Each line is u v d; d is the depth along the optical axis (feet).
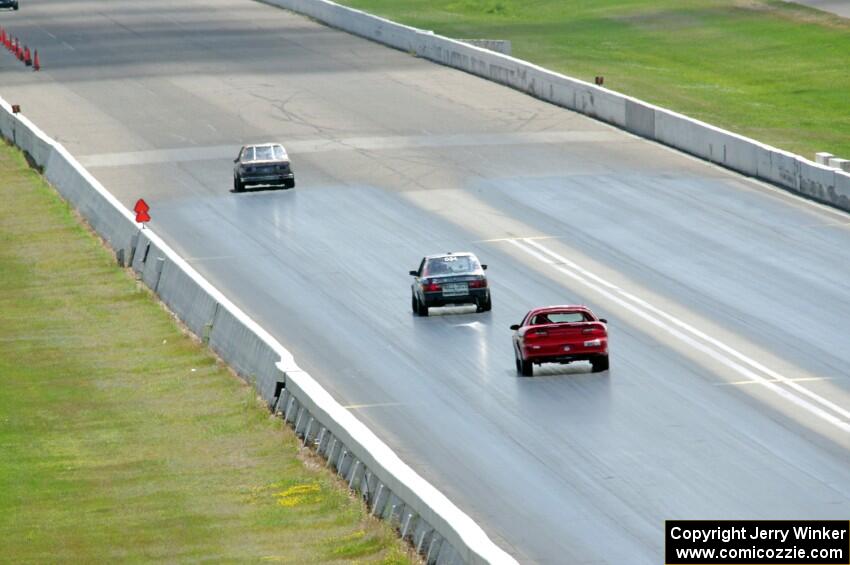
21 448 281.74
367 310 365.40
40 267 442.91
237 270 411.75
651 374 298.15
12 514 237.25
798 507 214.28
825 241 424.87
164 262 404.36
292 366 285.43
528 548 200.54
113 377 331.16
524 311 358.84
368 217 471.21
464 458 245.86
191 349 344.49
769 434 254.47
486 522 212.64
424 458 246.88
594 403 276.82
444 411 276.21
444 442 256.11
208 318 350.64
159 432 284.82
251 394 296.10
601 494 223.51
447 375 303.07
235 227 463.01
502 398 283.38
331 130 612.70
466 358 316.60
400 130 608.60
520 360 299.38
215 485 244.83
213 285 396.37
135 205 486.79
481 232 447.83
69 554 211.82
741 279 385.70
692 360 309.22
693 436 253.85
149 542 215.31
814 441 249.96
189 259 426.10
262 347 304.50
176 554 207.82
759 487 224.53
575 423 264.11
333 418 244.83
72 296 409.69
